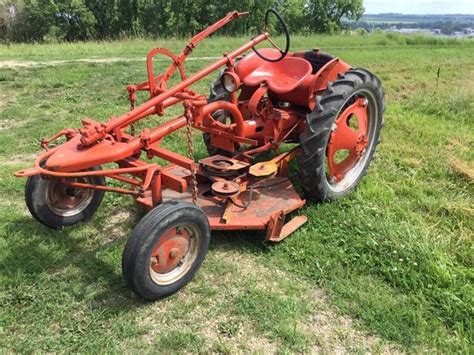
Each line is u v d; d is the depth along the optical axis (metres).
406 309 3.24
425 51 17.66
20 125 6.79
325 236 4.06
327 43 20.50
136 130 6.68
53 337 2.98
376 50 18.00
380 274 3.62
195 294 3.40
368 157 5.04
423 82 10.51
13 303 3.24
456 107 7.98
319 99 4.24
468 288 3.42
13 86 8.99
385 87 9.93
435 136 6.55
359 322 3.17
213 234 4.08
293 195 4.31
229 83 4.28
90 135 3.41
